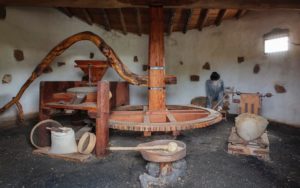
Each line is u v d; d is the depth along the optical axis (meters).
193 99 6.11
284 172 2.54
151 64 3.80
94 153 3.02
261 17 4.96
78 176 2.43
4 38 4.39
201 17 5.47
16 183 2.28
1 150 3.17
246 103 4.70
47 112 3.49
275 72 4.73
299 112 4.32
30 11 4.81
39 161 2.81
